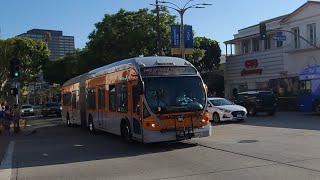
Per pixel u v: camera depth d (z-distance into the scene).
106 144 17.77
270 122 24.22
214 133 19.31
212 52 59.31
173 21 45.09
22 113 60.25
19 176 11.35
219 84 57.75
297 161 11.09
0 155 15.91
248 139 16.39
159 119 14.79
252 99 30.67
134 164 12.27
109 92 19.38
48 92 113.62
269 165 10.73
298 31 43.50
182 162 12.05
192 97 15.38
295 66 43.81
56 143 19.34
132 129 16.19
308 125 21.31
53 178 10.79
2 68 59.16
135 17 44.56
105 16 46.19
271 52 47.22
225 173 10.07
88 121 24.08
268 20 51.22
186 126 15.06
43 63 64.25
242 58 52.28
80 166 12.46
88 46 48.53
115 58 45.06
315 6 41.19
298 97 31.66
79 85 26.78
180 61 15.77
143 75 15.11
